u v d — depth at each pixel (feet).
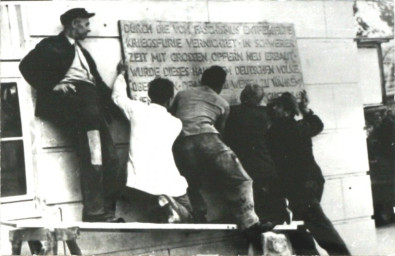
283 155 25.38
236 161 24.71
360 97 26.58
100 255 23.17
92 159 23.00
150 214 23.54
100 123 23.17
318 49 26.07
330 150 26.04
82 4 23.16
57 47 22.88
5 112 22.45
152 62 23.90
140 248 23.71
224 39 24.81
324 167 25.90
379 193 26.73
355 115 26.48
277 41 25.50
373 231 26.53
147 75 23.81
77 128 23.00
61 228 22.53
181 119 24.14
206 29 24.62
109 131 23.34
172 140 23.94
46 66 22.80
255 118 25.02
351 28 26.58
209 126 24.41
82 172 22.97
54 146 22.81
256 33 25.23
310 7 26.02
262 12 25.38
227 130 24.73
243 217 24.70
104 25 23.41
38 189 22.65
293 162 25.49
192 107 24.30
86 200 22.90
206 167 24.38
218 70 24.64
